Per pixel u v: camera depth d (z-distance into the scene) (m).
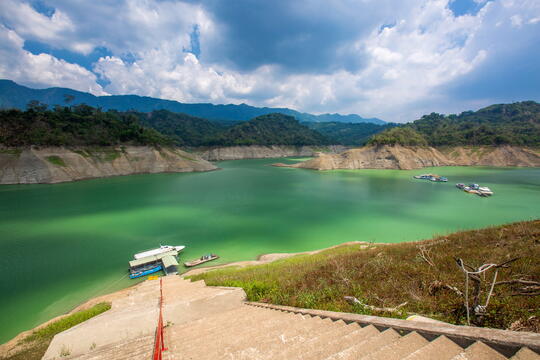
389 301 8.26
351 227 47.84
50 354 7.98
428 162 146.50
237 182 98.69
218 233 45.31
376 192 78.81
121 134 123.88
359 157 144.62
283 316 7.56
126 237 43.47
